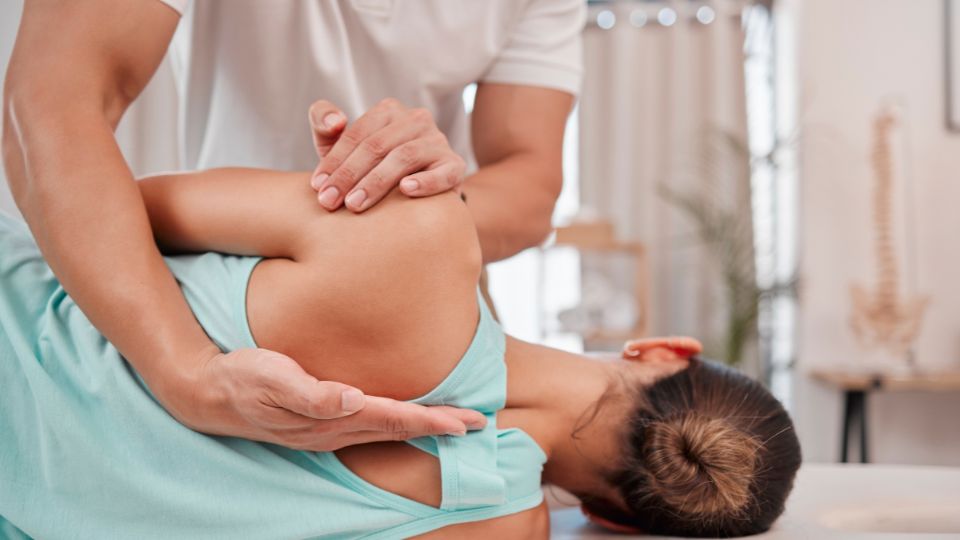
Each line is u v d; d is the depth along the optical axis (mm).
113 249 716
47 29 781
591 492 979
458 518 793
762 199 3711
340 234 736
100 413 767
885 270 3279
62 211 717
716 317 3602
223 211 792
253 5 1009
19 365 800
